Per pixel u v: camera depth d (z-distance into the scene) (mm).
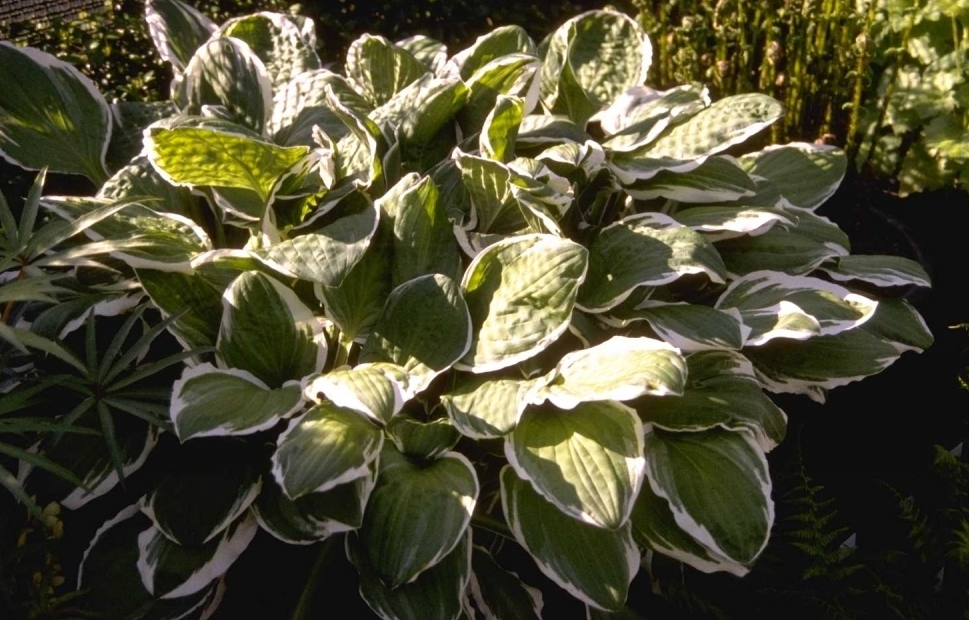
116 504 1203
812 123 1964
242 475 1104
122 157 1498
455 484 1033
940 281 1823
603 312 1233
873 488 1523
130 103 1574
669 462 1081
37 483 1118
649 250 1224
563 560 1028
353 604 1162
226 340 1160
